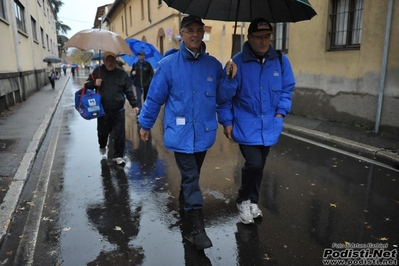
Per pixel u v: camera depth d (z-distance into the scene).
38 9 20.08
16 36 11.92
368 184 4.45
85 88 5.01
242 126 3.12
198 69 2.85
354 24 7.48
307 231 3.25
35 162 5.41
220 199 3.98
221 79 2.96
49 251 2.93
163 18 17.34
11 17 11.55
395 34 6.35
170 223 3.45
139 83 9.58
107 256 2.87
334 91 7.96
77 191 4.23
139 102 9.75
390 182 4.52
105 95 5.02
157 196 4.10
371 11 6.87
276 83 3.10
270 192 4.19
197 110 2.88
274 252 2.92
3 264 2.73
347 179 4.64
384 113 6.70
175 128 2.89
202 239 2.89
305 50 8.75
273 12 3.21
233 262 2.79
